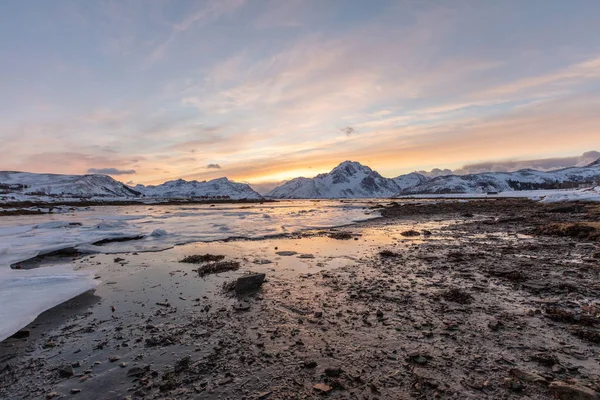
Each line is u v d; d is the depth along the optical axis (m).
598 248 13.03
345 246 15.80
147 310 7.41
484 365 4.70
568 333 5.68
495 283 8.89
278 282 9.45
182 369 4.84
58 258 13.88
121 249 15.65
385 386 4.26
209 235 20.23
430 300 7.64
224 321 6.65
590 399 3.69
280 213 42.72
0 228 24.77
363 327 6.20
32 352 5.55
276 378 4.54
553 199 46.12
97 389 4.41
